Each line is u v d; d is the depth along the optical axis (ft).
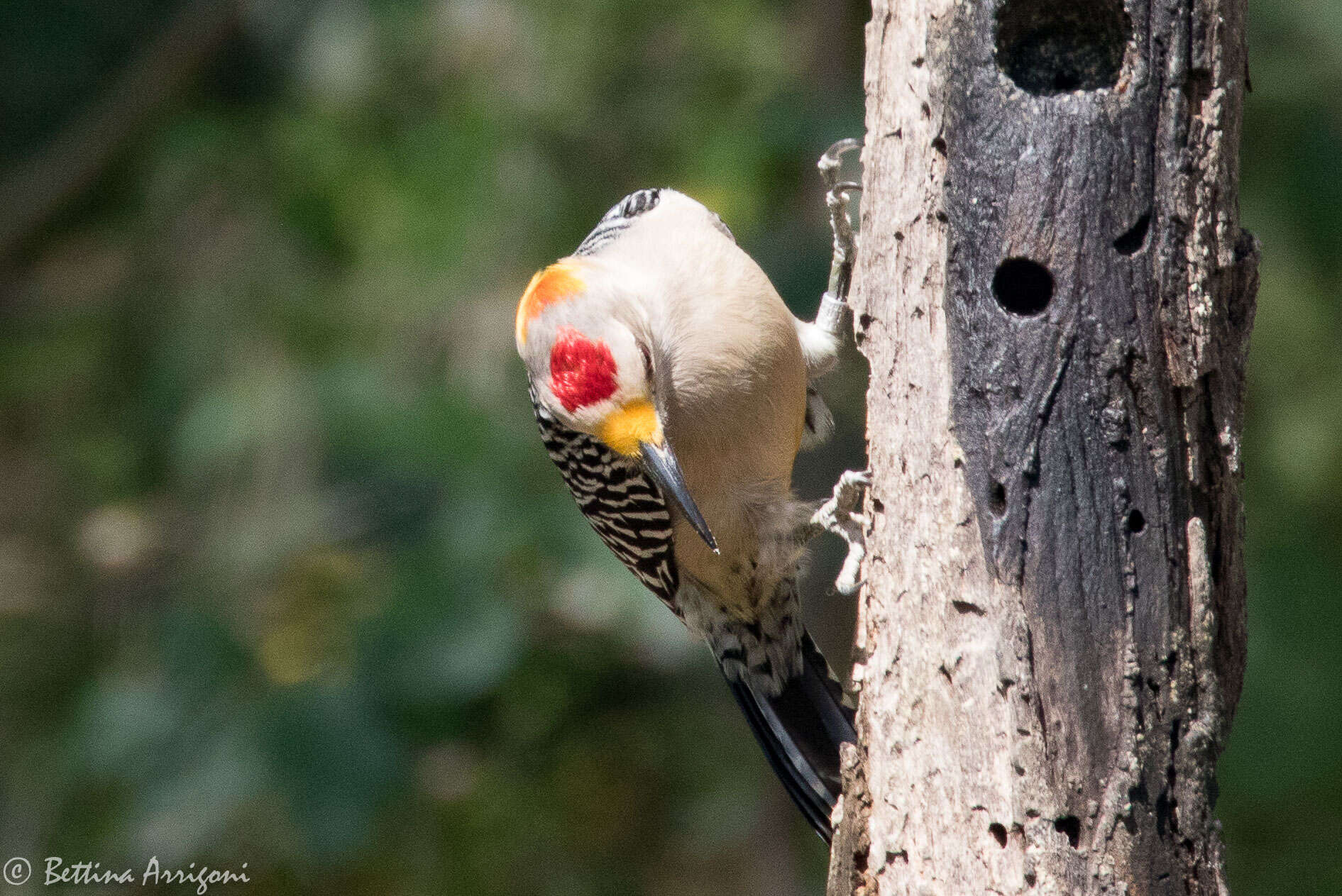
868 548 22.06
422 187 41.01
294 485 39.73
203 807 35.96
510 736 42.83
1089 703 18.95
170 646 37.52
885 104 22.03
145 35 48.19
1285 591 39.60
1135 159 19.33
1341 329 39.55
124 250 46.83
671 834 43.52
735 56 40.81
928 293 20.80
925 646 20.27
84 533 44.50
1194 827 18.81
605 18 40.98
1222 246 19.69
